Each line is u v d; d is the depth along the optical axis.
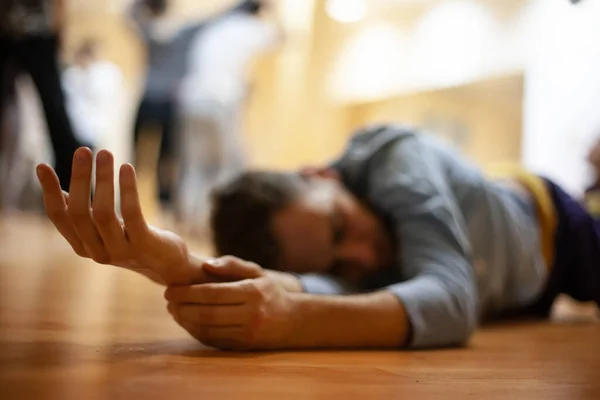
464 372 0.53
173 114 3.39
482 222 0.96
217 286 0.57
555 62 2.76
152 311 0.95
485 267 0.95
